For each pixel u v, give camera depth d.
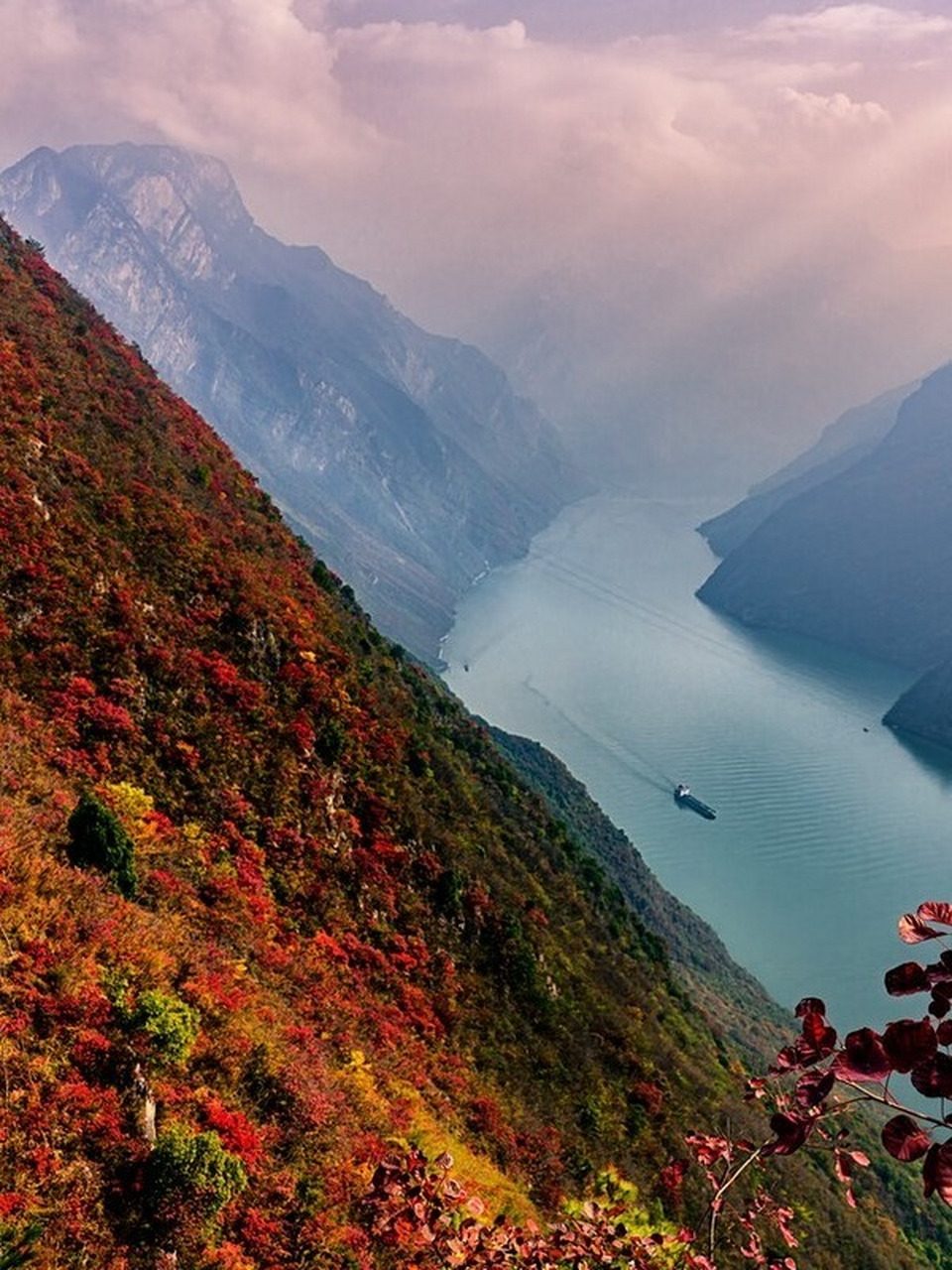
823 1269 43.22
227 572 48.47
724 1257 19.44
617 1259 8.67
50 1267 11.77
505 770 78.38
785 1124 4.59
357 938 37.12
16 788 26.69
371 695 52.84
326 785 42.56
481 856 51.00
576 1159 30.69
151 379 69.69
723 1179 8.02
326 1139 17.86
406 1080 26.97
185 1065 17.30
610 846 132.25
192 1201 13.55
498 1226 8.67
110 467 49.41
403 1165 9.03
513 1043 38.50
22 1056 14.57
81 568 41.25
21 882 19.14
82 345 61.34
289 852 37.88
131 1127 14.55
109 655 38.66
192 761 37.53
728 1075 57.59
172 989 19.22
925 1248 63.28
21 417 46.12
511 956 44.00
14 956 16.56
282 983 27.25
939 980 4.01
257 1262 14.05
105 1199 13.20
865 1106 84.00
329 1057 23.62
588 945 55.22
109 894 21.77
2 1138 13.05
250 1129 16.72
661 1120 41.03
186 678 40.88
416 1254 15.01
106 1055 15.50
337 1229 15.30
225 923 28.38
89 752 34.41
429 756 55.69
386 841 43.34
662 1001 61.09
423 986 37.47
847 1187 5.88
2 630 36.22
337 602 68.31
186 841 33.16
